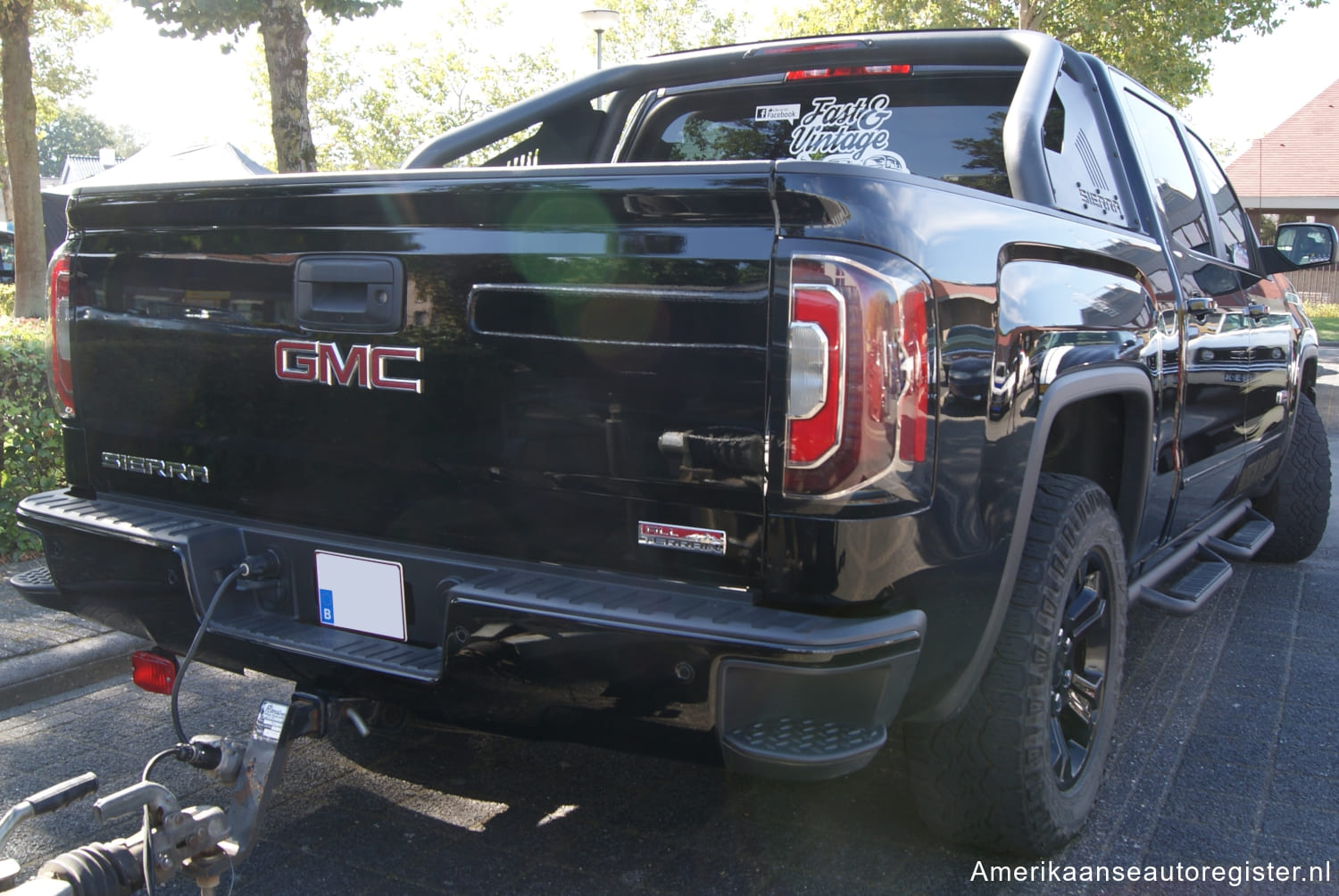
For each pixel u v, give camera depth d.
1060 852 2.58
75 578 2.65
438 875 2.46
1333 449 9.19
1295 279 33.16
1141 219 3.36
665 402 1.95
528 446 2.10
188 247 2.49
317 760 3.07
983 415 2.03
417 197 2.15
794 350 1.83
